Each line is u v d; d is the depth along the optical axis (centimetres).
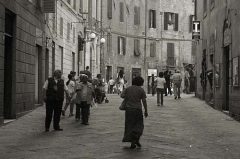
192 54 6394
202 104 2797
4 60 1820
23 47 1992
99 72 5072
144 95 1229
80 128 1602
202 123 1816
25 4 2014
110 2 5431
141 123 1208
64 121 1833
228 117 2062
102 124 1725
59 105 1539
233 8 2058
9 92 1836
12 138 1348
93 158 1037
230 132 1555
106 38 5391
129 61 5872
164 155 1085
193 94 4241
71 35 3631
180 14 6384
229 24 2159
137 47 5984
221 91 2361
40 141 1291
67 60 3462
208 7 2962
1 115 1638
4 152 1115
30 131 1513
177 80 3241
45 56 2616
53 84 1524
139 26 6006
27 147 1186
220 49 2428
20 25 1923
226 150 1192
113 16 5541
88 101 1719
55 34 2962
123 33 5756
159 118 1964
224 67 2336
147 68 6084
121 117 1981
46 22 2616
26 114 2041
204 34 3158
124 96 1230
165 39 6259
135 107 1202
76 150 1143
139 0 6003
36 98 2478
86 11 4294
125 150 1148
